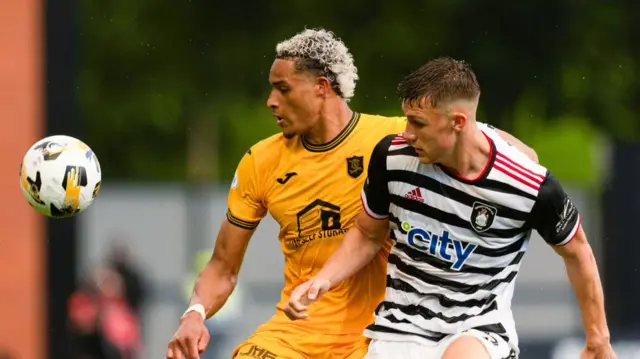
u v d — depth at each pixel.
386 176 19.64
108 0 86.44
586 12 71.94
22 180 20.78
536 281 66.06
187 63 82.50
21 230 40.66
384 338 19.78
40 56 40.66
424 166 19.27
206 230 70.75
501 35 71.69
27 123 40.59
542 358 48.34
